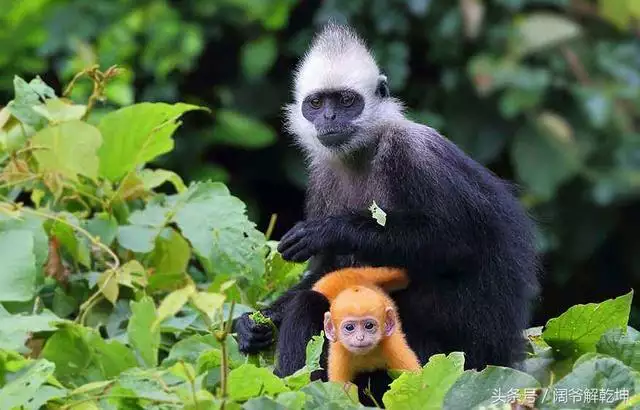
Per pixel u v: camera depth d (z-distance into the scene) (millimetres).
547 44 19625
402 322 10211
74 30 19906
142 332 9312
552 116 19672
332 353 9008
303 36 20312
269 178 21578
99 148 11094
